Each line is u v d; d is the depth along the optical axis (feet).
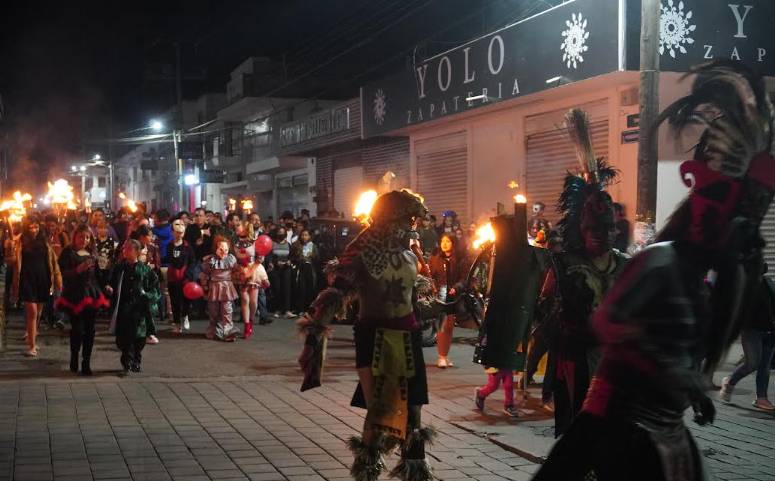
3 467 21.20
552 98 57.57
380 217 18.88
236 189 170.19
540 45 54.03
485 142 68.18
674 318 10.44
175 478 20.48
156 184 242.17
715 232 10.52
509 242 25.76
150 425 25.95
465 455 22.97
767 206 10.70
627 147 51.11
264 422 26.55
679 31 46.70
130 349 35.29
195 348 44.24
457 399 30.63
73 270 34.86
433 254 41.16
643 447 10.57
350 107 91.40
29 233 40.14
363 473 18.30
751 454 23.21
